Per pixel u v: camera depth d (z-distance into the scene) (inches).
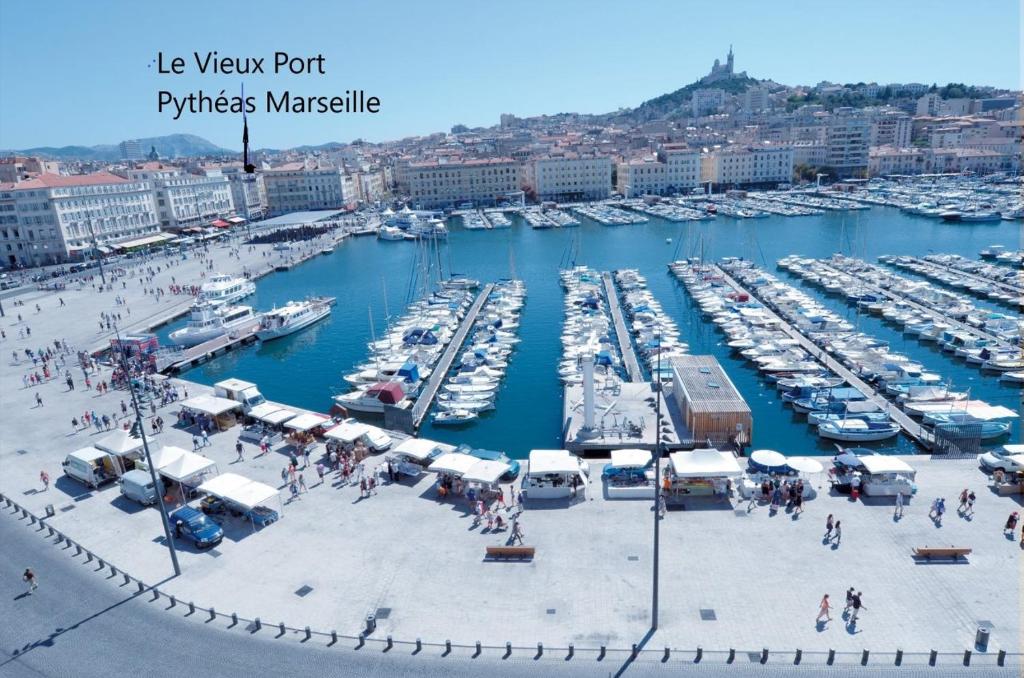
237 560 1441.9
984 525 1448.1
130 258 6530.5
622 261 5816.9
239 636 1197.1
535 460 1679.4
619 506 1604.3
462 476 1637.6
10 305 4539.9
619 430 2101.4
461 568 1376.7
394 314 4296.3
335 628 1207.6
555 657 1110.4
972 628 1135.6
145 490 1699.1
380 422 2559.1
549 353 3304.6
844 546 1390.3
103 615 1268.5
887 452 2096.5
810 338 3262.8
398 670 1098.1
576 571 1347.2
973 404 2284.7
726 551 1392.7
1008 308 3710.6
